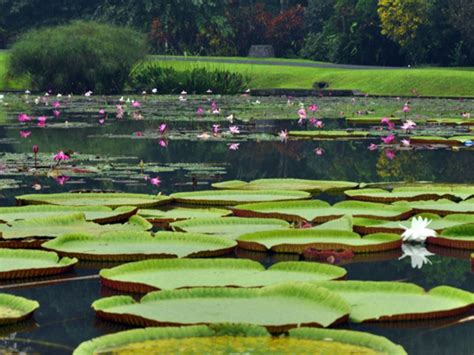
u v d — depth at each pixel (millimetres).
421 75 32688
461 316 4410
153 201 7652
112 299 4387
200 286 4738
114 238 6023
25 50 32750
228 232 6430
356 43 44594
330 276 4953
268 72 36969
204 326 3838
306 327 3861
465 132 16188
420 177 10164
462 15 38906
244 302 4328
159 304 4328
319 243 6016
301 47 50250
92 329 4223
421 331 4203
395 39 41688
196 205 7758
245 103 27328
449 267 5676
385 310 4336
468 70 36188
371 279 5348
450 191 8297
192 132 16438
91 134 15742
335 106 25562
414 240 6531
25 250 5648
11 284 5137
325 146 13758
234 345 3641
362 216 6965
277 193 8164
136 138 14984
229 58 44531
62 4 50406
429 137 14547
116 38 33688
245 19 50344
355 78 34031
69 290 4984
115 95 32719
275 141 14641
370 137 15516
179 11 47688
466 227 6426
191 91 33844
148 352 3553
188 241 5992
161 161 11562
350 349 3613
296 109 24391
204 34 48781
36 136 15219
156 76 34094
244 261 5199
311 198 8297
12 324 4320
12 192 8578
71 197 7832
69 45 32688
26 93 31969
